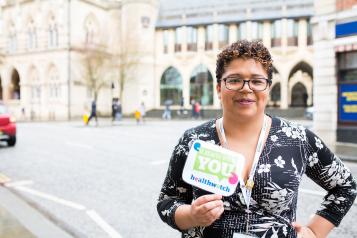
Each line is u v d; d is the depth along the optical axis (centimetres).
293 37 4097
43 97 4259
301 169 189
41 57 4266
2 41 4691
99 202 659
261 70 188
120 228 527
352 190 201
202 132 203
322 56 1445
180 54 4475
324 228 197
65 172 930
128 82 4422
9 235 459
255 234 180
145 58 4478
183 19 4478
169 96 4591
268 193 181
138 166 1009
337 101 1423
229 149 192
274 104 4600
